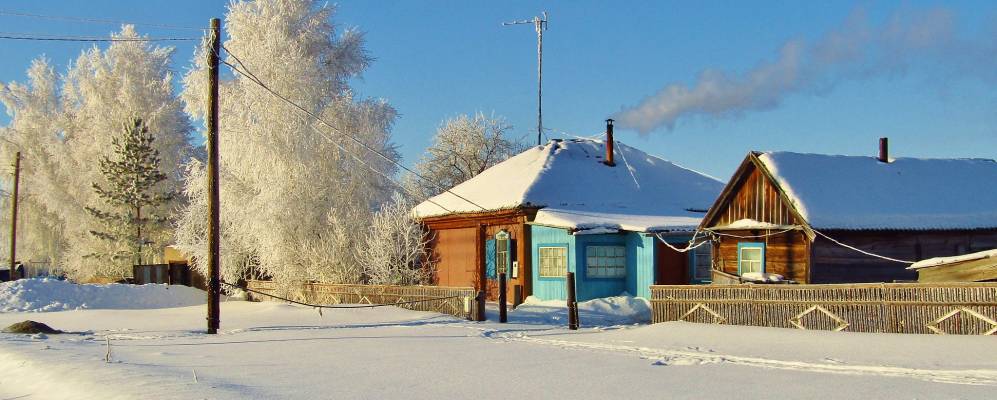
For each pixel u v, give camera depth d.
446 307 25.08
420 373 12.52
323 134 35.44
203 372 12.64
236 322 24.17
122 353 15.90
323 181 36.00
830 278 22.25
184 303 36.12
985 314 15.52
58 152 57.03
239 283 38.69
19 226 60.34
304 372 12.69
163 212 55.16
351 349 16.56
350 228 34.31
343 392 10.55
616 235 29.78
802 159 24.42
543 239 30.56
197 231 38.38
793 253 23.06
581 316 25.59
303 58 36.19
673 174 37.88
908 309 16.59
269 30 35.69
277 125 34.84
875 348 14.59
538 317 25.09
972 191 25.19
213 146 22.55
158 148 56.41
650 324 22.19
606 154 37.31
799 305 18.31
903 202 23.69
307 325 22.70
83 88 57.06
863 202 23.28
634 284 29.25
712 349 15.67
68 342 18.64
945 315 16.05
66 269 57.41
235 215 35.91
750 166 24.47
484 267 33.41
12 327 21.20
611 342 17.44
